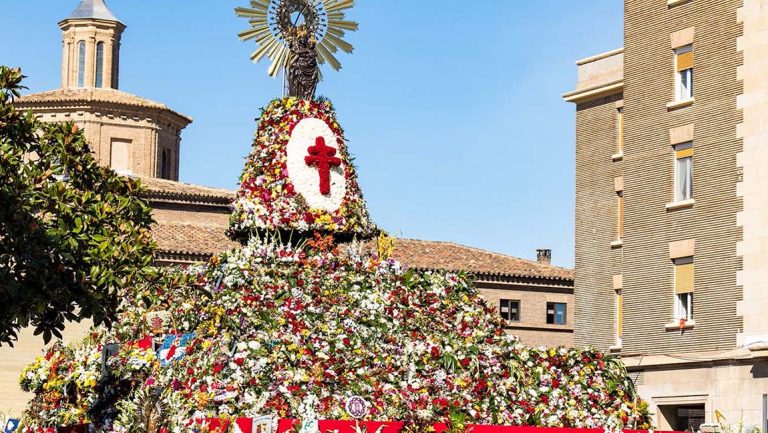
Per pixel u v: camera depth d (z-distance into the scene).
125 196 22.02
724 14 36.78
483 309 25.72
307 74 26.02
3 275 19.56
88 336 25.03
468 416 22.73
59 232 20.64
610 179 45.09
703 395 36.00
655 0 39.25
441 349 23.45
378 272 24.94
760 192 35.25
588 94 46.03
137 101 82.25
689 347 36.94
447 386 22.89
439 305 25.09
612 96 45.34
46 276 20.12
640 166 39.38
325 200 25.22
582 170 46.41
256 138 25.62
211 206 62.22
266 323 22.48
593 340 45.12
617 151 45.00
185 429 20.19
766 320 34.59
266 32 26.23
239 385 21.36
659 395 37.50
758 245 35.09
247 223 24.80
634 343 38.91
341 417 21.17
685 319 37.28
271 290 23.20
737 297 35.56
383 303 24.02
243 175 25.45
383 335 23.59
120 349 23.23
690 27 37.94
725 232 36.19
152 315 24.00
